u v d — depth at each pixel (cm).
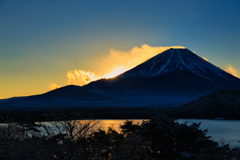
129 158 1458
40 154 1423
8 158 1429
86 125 1475
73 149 1384
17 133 1727
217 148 1933
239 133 5525
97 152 1427
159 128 1930
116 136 1792
